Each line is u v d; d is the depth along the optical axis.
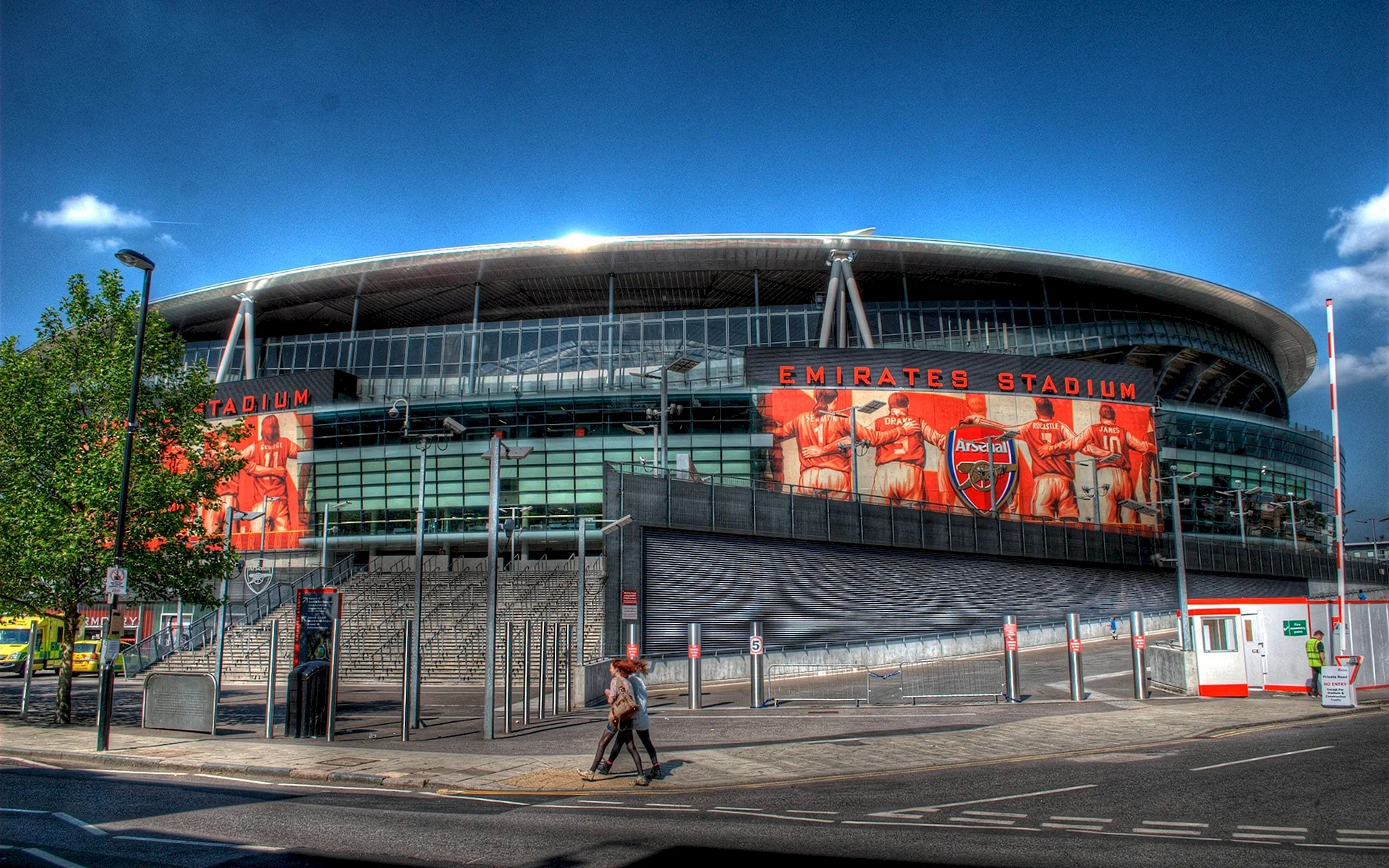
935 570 44.78
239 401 67.00
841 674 36.38
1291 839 9.12
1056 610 49.25
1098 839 9.30
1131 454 64.88
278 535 64.19
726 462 60.50
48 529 22.16
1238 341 87.50
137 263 20.62
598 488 61.19
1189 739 16.92
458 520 62.19
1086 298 79.25
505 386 69.94
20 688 36.03
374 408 63.47
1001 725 19.48
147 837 9.84
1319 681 23.22
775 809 11.36
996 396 62.97
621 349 70.44
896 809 11.20
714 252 69.69
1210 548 60.03
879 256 70.75
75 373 24.06
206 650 43.41
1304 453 80.25
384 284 73.50
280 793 12.96
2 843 9.56
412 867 8.46
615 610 34.50
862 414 60.97
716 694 29.78
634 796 12.59
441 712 25.50
